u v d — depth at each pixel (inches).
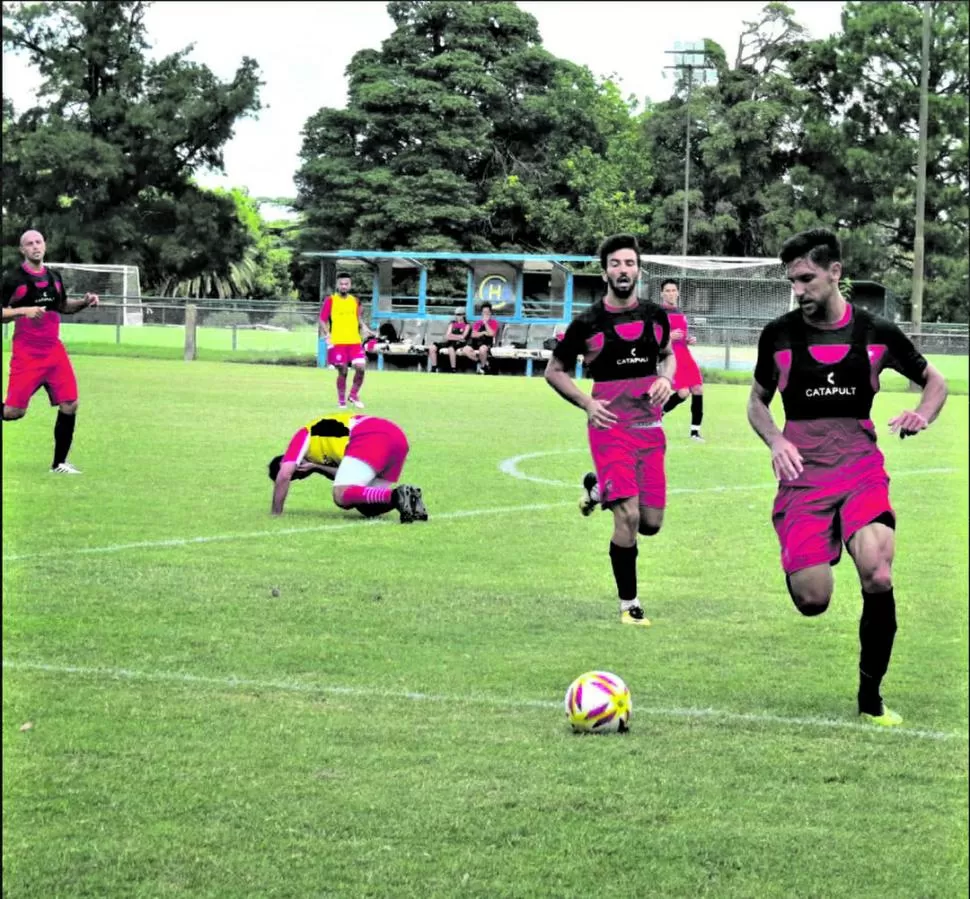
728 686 350.0
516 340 1980.8
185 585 455.5
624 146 3267.7
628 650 386.9
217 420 1038.4
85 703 321.1
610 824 254.5
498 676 354.3
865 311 336.5
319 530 572.4
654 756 292.7
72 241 3260.3
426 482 731.4
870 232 2920.8
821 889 229.8
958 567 538.0
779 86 3090.6
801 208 3038.9
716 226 3095.5
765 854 243.1
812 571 334.3
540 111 3213.6
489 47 3218.5
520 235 3228.3
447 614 426.0
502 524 601.6
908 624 437.7
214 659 362.9
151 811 256.5
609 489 421.4
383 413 1155.9
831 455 333.7
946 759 295.6
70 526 565.9
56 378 708.0
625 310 425.7
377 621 413.1
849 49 3048.7
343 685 341.7
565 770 282.2
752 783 278.1
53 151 3230.8
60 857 235.9
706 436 1053.2
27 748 289.4
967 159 2974.9
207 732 301.9
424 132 3117.6
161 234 3440.0
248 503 639.1
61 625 395.2
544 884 228.8
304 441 616.7
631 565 423.2
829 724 318.0
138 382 1438.2
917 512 686.5
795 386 334.0
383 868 233.6
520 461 832.3
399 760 286.4
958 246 2984.7
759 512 656.4
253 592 448.1
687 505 677.9
